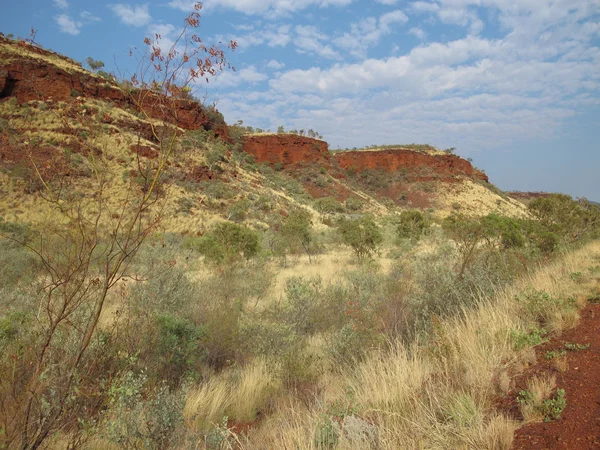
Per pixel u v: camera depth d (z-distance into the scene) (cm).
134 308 643
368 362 487
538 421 278
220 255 1617
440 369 397
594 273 668
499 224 1076
